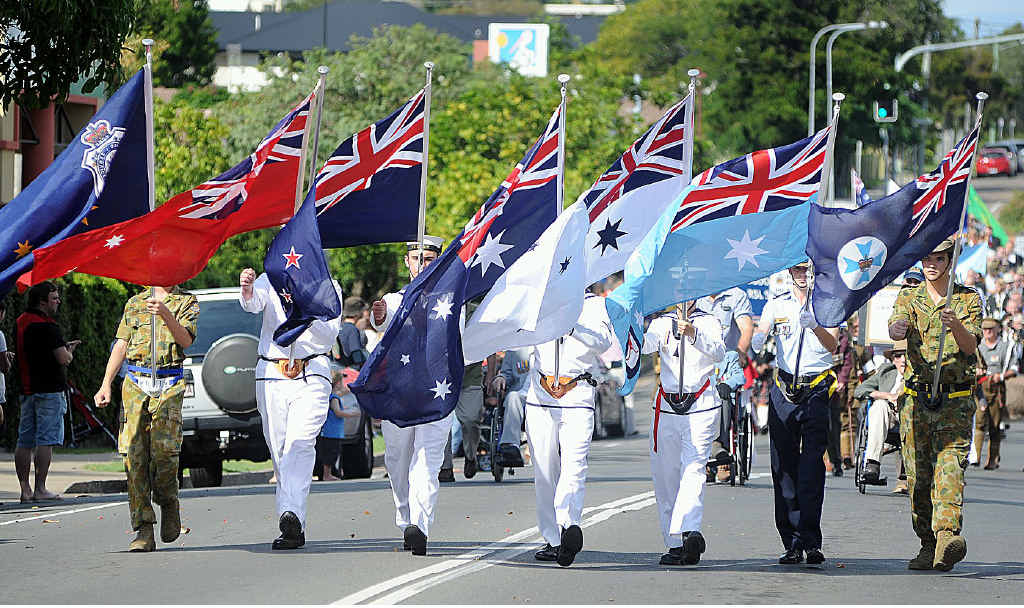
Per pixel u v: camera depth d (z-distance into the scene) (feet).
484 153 440.04
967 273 266.77
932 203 100.07
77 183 114.42
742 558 106.63
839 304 100.32
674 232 107.24
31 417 148.15
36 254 107.24
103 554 106.01
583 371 100.83
